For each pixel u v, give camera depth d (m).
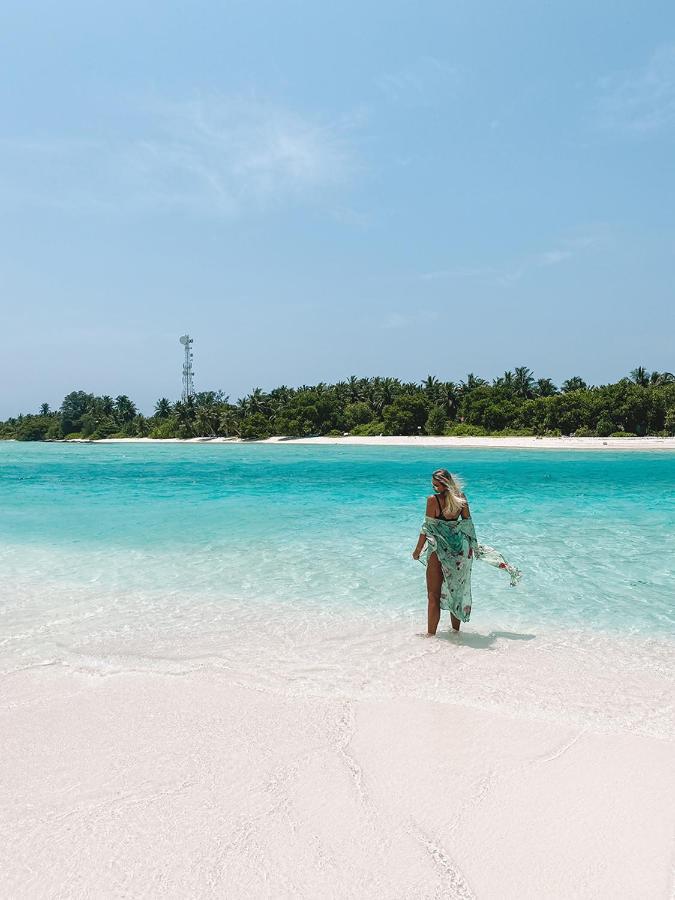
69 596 7.79
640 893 2.58
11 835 2.99
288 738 3.97
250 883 2.65
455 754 3.74
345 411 117.31
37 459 63.91
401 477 32.12
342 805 3.21
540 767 3.58
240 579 8.68
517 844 2.90
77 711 4.43
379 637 6.15
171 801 3.26
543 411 90.81
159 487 26.22
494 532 12.72
